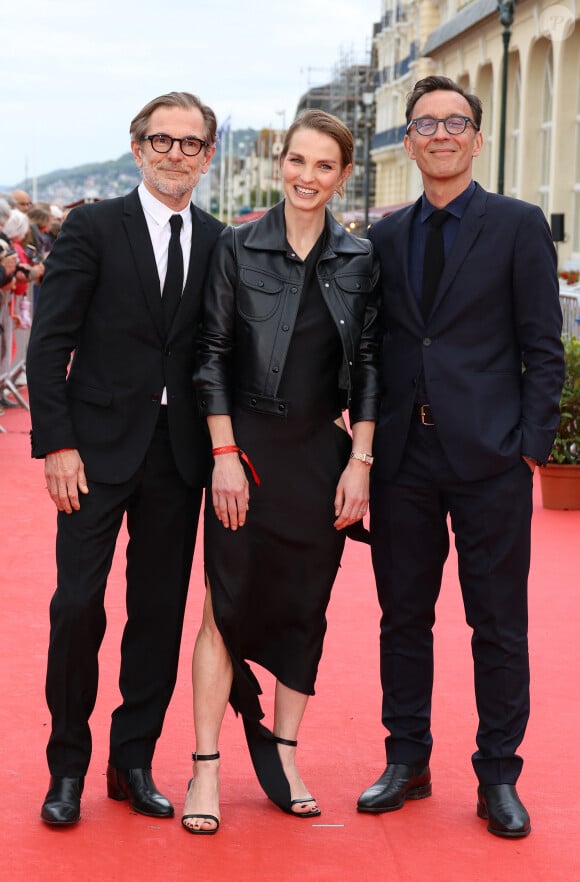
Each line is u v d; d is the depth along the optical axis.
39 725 4.48
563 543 7.70
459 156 3.72
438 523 3.94
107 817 3.76
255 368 3.70
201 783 3.72
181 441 3.76
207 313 3.73
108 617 5.91
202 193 97.94
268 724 4.55
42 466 10.05
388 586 3.96
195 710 3.79
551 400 3.77
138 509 3.82
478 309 3.77
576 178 24.98
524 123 27.30
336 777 4.13
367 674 5.17
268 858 3.51
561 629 5.89
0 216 11.77
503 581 3.81
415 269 3.82
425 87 3.76
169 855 3.51
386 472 3.88
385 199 55.25
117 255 3.67
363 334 3.84
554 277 3.78
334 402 3.81
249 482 3.72
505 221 3.76
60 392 3.67
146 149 3.65
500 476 3.78
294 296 3.70
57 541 3.73
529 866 3.51
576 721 4.68
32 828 3.66
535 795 4.00
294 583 3.79
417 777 3.96
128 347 3.71
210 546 3.75
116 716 3.89
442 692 4.95
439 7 42.53
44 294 3.70
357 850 3.59
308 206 3.68
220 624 3.69
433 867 3.49
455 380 3.76
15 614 5.93
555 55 24.98
